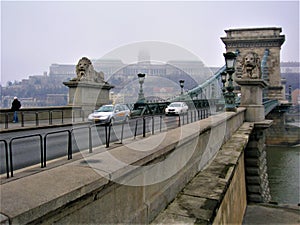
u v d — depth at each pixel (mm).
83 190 2953
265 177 18797
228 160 9180
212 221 5090
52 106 21328
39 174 3281
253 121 19281
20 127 15773
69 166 3609
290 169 34469
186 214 5133
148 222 4645
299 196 23141
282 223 12711
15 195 2660
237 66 48125
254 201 15844
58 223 2760
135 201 4242
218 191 6312
